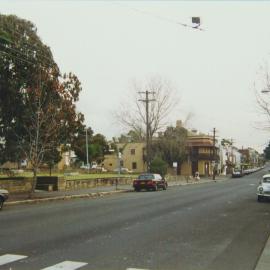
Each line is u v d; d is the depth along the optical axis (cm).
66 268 935
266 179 2984
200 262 1008
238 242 1275
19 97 3139
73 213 2039
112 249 1152
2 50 3084
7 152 3219
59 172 6106
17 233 1409
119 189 4091
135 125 6469
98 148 9150
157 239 1316
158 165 6438
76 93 3203
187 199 2986
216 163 10750
